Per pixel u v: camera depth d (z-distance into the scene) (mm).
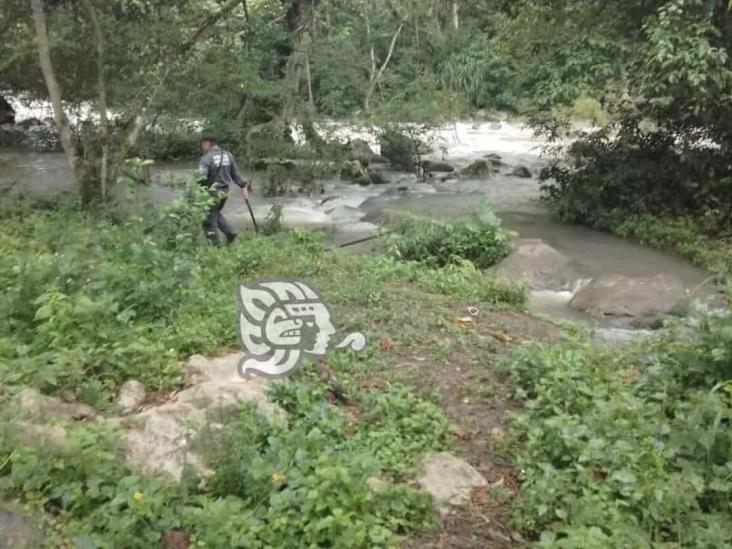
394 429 5207
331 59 19750
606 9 13172
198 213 9289
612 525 4129
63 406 5172
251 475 4285
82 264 7285
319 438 4727
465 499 4562
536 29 13984
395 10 23047
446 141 24281
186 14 14172
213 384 5434
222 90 17359
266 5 20875
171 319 6746
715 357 5590
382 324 7340
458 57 26516
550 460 4914
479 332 7383
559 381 5754
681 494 4289
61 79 13781
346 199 16547
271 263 9242
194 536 3896
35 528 3924
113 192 12047
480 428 5492
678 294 9406
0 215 11062
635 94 12641
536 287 10344
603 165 14070
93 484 4145
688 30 11406
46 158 21094
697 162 13078
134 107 12492
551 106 14703
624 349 6848
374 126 20438
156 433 4793
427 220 11469
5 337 6031
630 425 5031
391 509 4281
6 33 13398
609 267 11180
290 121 18547
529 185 18344
